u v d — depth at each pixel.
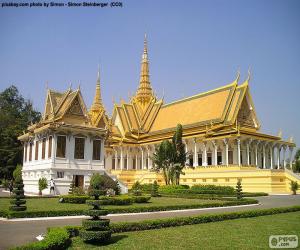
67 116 47.03
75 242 13.57
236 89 65.44
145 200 30.95
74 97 47.69
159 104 83.75
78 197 29.08
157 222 17.14
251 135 57.94
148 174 63.44
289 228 16.88
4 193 45.59
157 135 75.12
